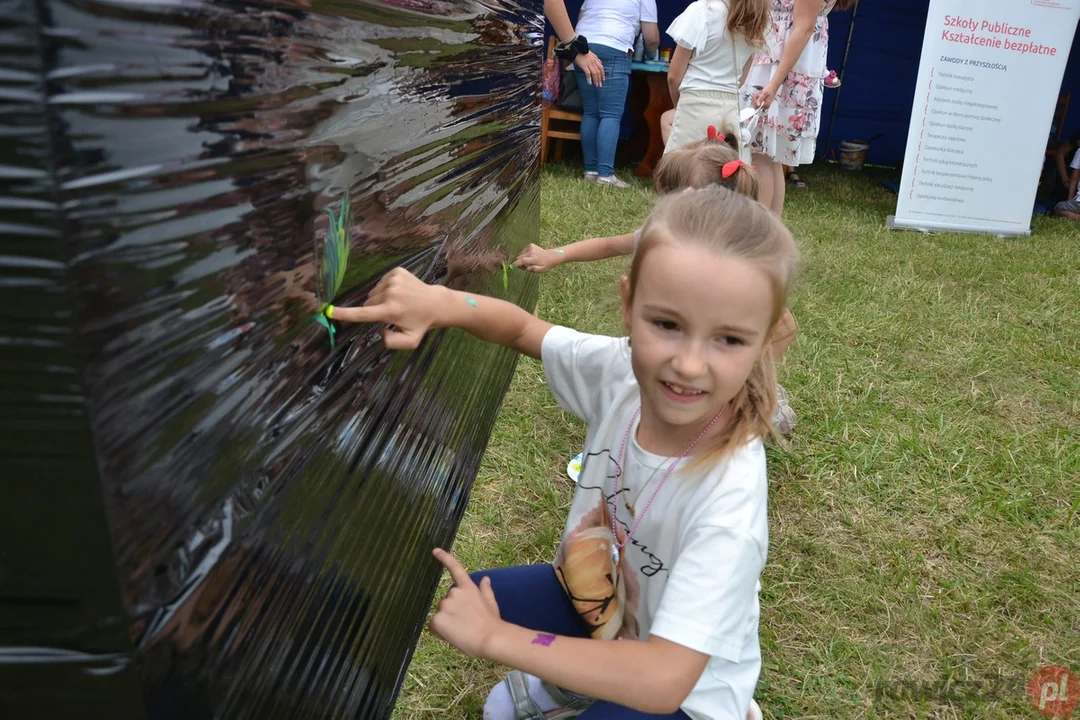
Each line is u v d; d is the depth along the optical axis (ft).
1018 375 9.87
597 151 18.62
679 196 3.33
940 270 14.14
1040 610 5.97
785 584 5.99
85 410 1.53
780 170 12.35
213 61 1.87
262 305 2.25
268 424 2.36
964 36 17.16
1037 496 7.34
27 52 1.34
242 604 2.27
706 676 3.38
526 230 8.05
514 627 3.16
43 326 1.47
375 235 3.21
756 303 3.09
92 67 1.46
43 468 1.57
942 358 10.14
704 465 3.45
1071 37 17.39
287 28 2.27
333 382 2.90
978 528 6.82
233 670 2.24
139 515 1.73
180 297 1.81
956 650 5.52
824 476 7.36
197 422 1.94
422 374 4.27
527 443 7.29
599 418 4.08
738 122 10.32
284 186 2.32
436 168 4.11
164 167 1.71
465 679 4.91
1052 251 16.55
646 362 3.22
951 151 17.62
